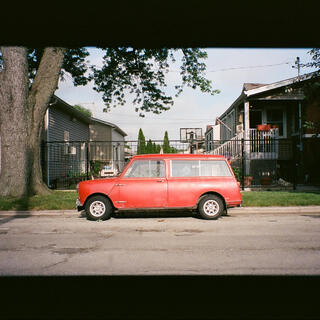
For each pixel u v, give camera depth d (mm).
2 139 10750
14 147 10695
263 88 16594
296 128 18109
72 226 7195
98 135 27125
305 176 16797
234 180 8078
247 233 6297
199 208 8023
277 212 9344
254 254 4715
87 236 6094
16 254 4777
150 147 37000
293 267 4070
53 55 11547
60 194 12047
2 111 10695
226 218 8250
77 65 15922
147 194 7848
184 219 8148
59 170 18234
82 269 4023
